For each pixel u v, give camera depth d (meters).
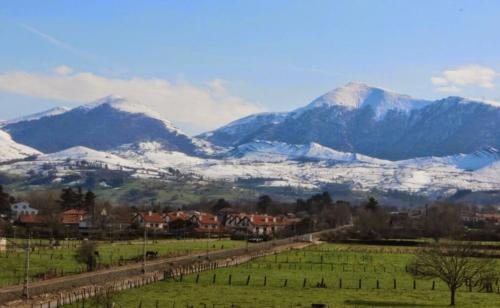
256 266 167.12
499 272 153.75
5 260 161.75
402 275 152.00
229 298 106.81
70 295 106.25
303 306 100.06
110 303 92.31
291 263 177.62
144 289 116.44
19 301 101.25
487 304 107.12
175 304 98.31
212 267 160.88
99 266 148.25
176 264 161.50
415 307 102.50
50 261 160.88
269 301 104.56
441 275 110.81
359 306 102.19
